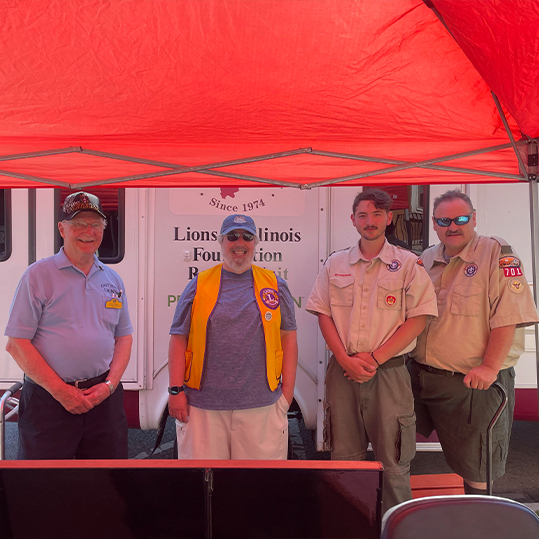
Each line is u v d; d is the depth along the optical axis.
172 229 3.34
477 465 2.67
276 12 1.30
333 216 3.36
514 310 2.55
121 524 1.26
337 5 1.28
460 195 2.72
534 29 1.24
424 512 1.17
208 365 2.51
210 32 1.38
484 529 1.17
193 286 2.63
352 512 1.25
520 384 3.55
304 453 3.96
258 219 3.34
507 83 1.48
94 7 1.27
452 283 2.78
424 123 1.94
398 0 1.26
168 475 1.25
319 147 2.23
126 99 1.72
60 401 2.36
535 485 3.51
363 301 2.68
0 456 2.73
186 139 2.10
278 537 1.26
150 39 1.40
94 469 1.25
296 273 3.35
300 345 3.35
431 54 1.50
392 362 2.62
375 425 2.63
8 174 2.51
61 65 1.51
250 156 2.33
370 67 1.57
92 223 2.46
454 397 2.70
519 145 2.03
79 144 2.13
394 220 3.41
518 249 3.45
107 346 2.56
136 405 3.36
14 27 1.33
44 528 1.26
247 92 1.70
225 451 2.54
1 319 3.36
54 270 2.45
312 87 1.67
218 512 1.26
